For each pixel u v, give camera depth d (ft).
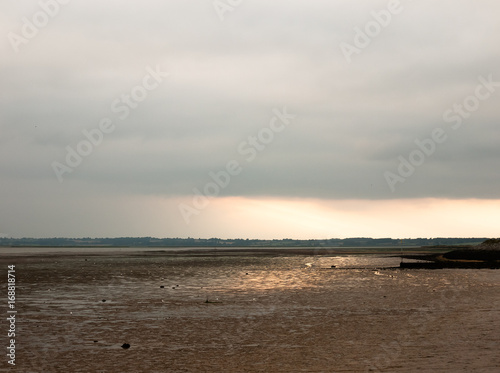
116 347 77.97
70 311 113.29
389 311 109.40
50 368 66.49
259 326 93.91
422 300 127.24
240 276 216.13
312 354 71.56
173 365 67.15
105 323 98.32
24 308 117.80
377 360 67.10
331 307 117.29
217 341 81.35
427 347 73.61
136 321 100.32
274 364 66.59
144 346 78.43
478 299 127.34
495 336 79.97
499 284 166.91
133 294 145.79
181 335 86.43
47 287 165.48
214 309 115.75
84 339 83.82
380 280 191.52
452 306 115.14
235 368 65.16
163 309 116.16
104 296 140.77
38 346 78.89
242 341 81.10
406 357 68.13
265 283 181.78
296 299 133.18
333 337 82.89
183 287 166.61
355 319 99.76
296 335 85.10
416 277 203.51
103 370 65.36
